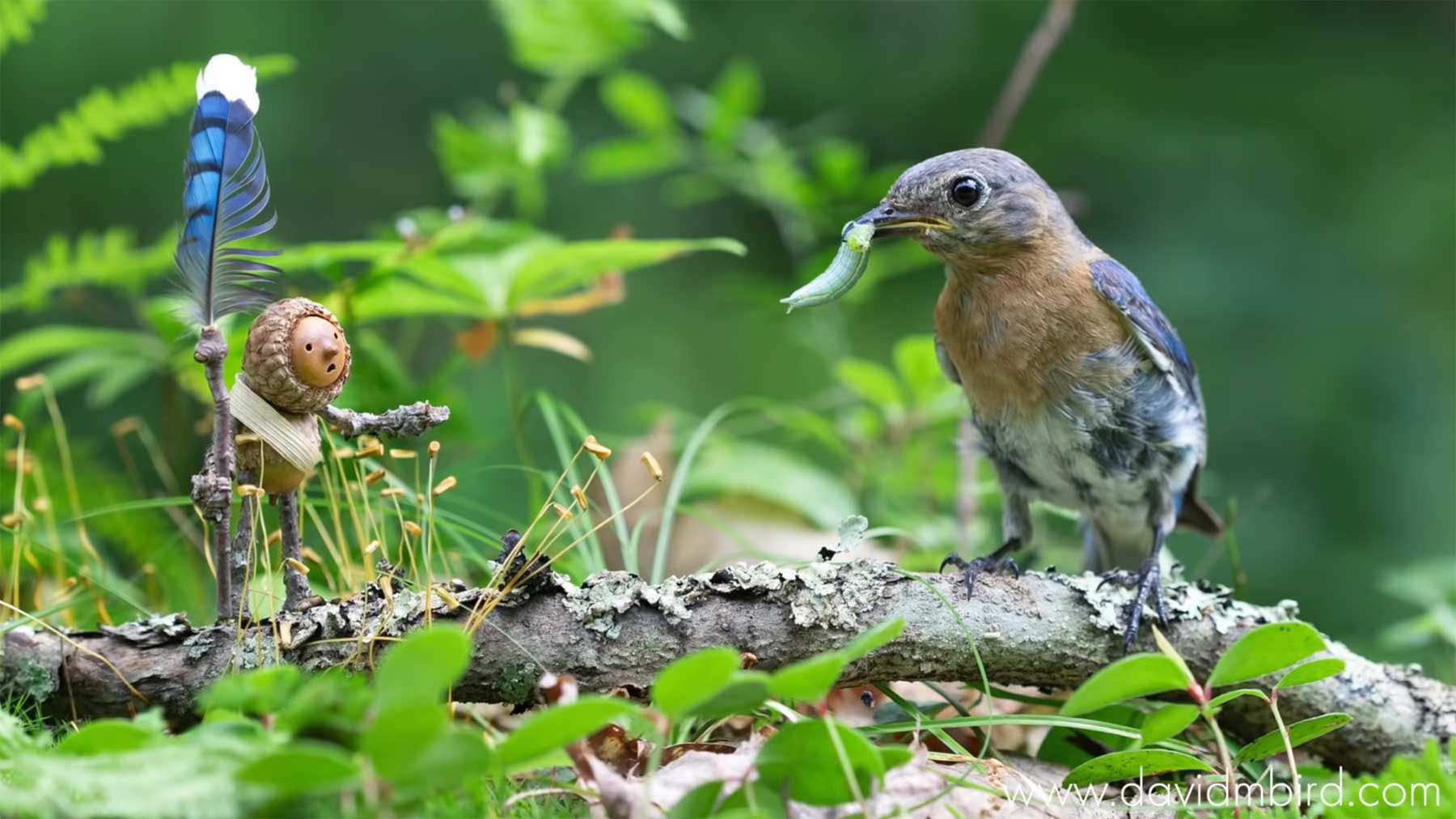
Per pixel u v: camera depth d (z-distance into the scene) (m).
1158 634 6.43
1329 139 20.53
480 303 9.87
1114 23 21.31
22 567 8.93
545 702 6.14
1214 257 19.61
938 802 6.04
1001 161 9.08
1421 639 10.73
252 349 6.04
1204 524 10.33
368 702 5.02
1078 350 8.98
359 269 15.98
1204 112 20.97
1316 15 21.50
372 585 6.68
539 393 9.81
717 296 19.91
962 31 21.27
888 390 12.52
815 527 11.78
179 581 9.48
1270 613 7.89
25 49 16.19
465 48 19.39
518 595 6.68
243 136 6.10
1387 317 19.00
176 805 4.62
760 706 5.87
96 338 10.85
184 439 11.09
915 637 7.18
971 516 12.22
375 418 6.43
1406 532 17.36
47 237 16.42
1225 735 8.03
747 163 15.80
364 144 18.92
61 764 4.76
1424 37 21.59
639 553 11.06
